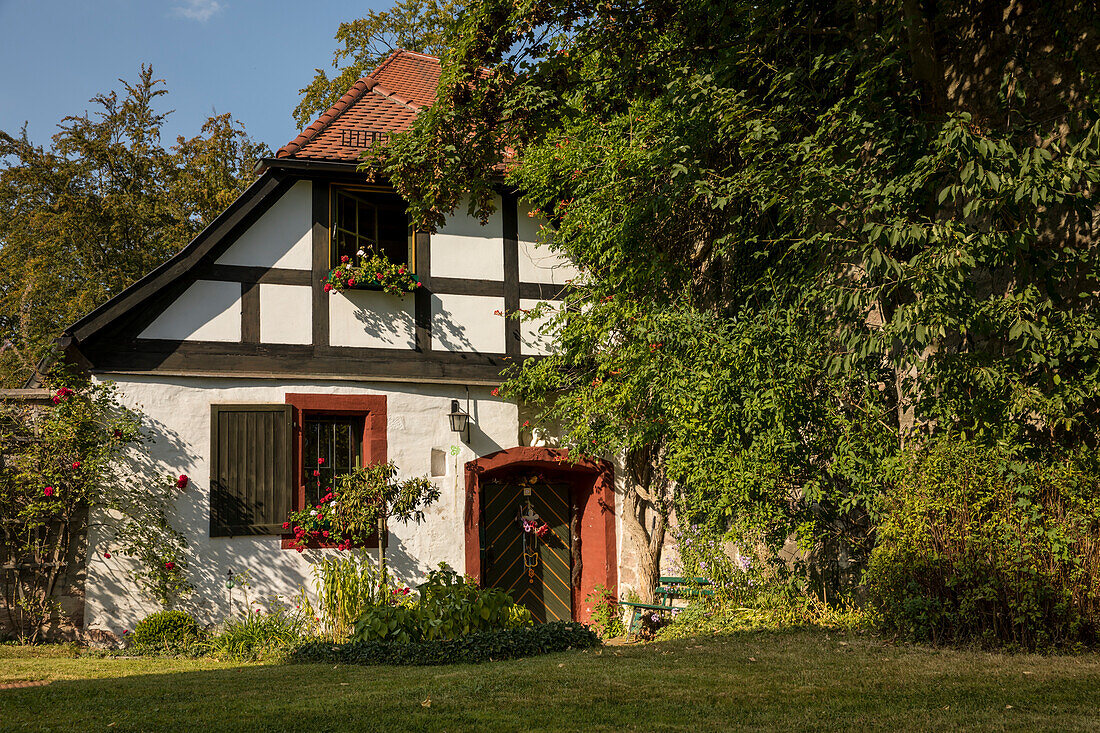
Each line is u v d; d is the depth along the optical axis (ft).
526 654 26.45
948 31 27.66
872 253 21.74
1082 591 21.18
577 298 35.86
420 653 26.02
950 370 21.83
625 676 20.17
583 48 28.19
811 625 28.32
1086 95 24.09
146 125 70.49
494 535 39.78
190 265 34.76
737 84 29.45
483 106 27.68
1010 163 21.56
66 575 32.63
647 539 39.11
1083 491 21.44
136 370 34.06
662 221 32.19
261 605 34.17
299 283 36.63
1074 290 23.65
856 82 26.66
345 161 36.78
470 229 39.40
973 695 17.02
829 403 25.55
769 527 27.14
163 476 33.81
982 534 22.24
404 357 37.65
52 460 32.07
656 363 30.01
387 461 36.78
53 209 66.44
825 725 15.20
